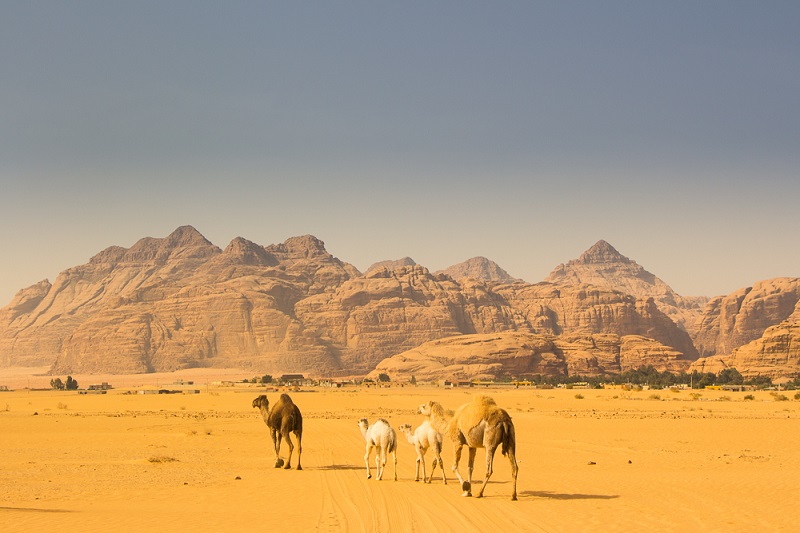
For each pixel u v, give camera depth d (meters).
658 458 71.38
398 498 43.94
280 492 47.38
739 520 37.16
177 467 62.69
